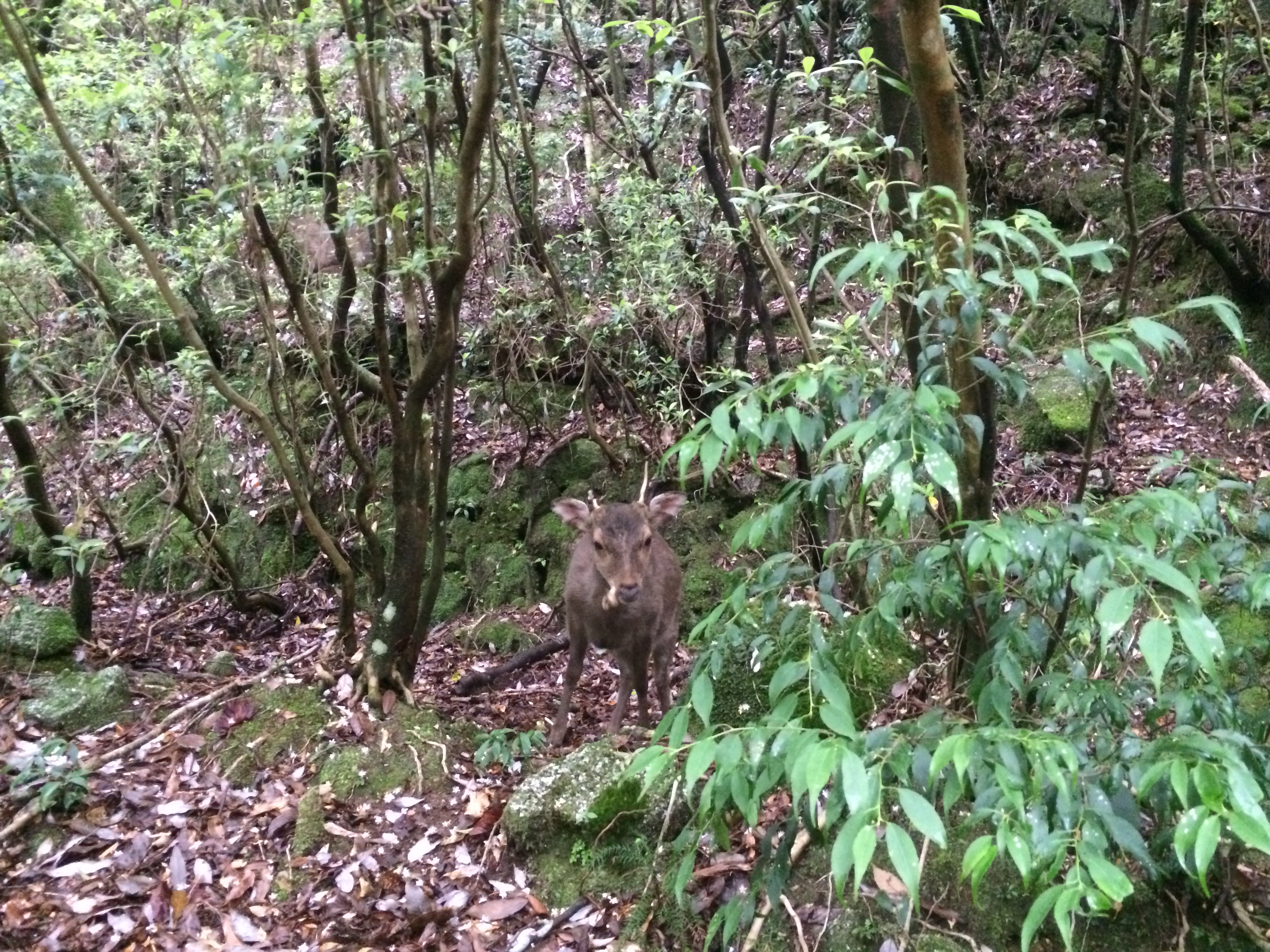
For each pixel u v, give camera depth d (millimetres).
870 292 4676
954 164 2646
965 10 2682
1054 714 2414
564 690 4453
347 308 4492
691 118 5320
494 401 6477
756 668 2701
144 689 4605
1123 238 6559
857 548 2607
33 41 3982
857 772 1749
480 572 6113
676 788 3439
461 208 3465
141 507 5773
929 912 2977
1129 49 3158
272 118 3846
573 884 3418
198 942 3217
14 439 4520
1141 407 5977
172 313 4391
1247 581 2322
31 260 4520
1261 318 5941
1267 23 6742
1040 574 2316
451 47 3598
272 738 4109
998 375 2211
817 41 6848
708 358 5926
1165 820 2348
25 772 3779
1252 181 6309
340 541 5992
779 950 3004
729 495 5949
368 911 3355
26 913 3311
